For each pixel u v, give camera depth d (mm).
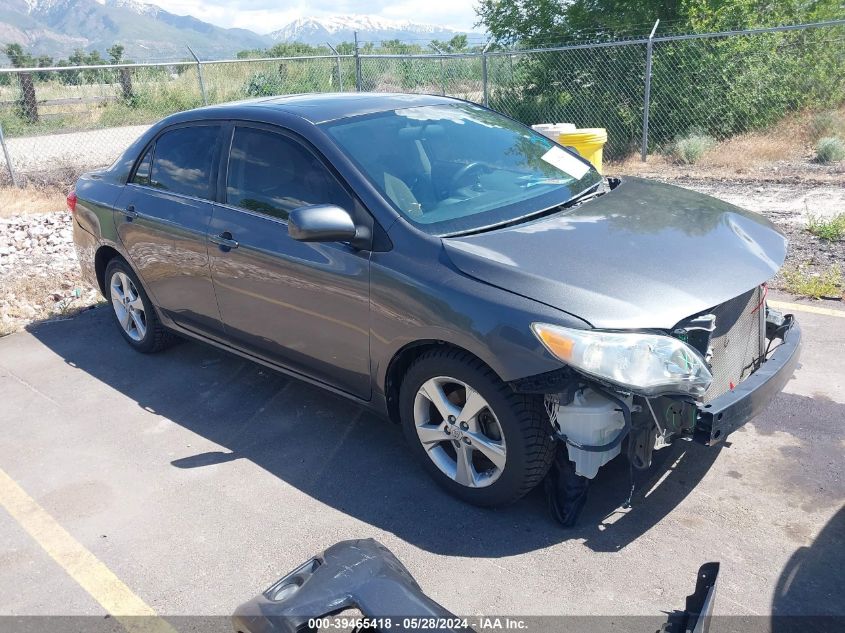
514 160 3959
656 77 11969
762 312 3416
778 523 3059
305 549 3105
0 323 5941
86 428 4262
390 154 3652
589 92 12727
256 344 4133
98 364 5148
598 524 3125
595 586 2775
